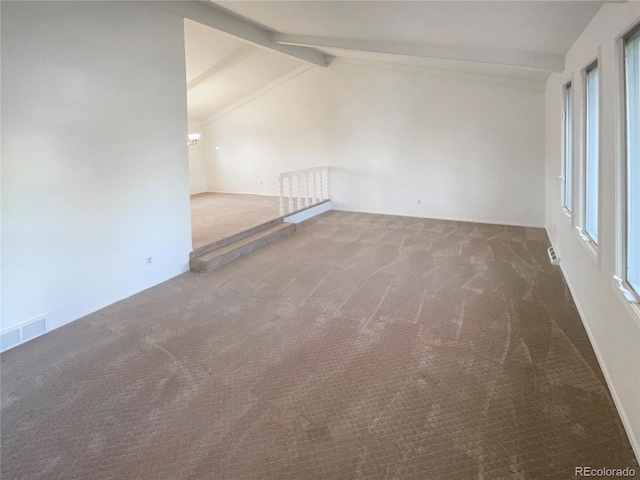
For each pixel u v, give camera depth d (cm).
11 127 299
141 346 306
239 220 650
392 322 337
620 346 219
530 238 603
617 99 222
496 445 199
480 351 287
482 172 701
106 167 375
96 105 361
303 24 486
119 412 230
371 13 375
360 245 585
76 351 300
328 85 801
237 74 749
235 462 192
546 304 365
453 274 454
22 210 310
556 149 508
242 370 271
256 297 400
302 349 297
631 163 218
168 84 435
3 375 269
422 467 187
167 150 442
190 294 411
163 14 420
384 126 765
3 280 301
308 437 208
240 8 456
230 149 945
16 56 297
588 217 338
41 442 207
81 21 341
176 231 464
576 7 266
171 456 197
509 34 365
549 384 246
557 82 486
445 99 706
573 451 194
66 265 346
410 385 250
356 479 181
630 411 200
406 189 769
